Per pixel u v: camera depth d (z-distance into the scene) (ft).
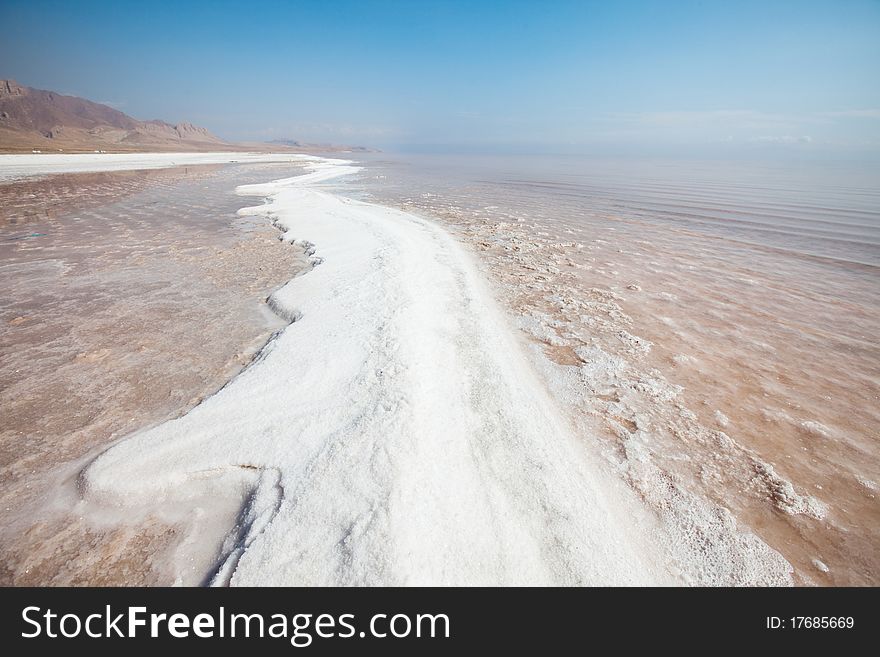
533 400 17.06
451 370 18.24
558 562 10.23
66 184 92.84
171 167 161.68
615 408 17.02
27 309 25.26
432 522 10.57
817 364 20.74
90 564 10.42
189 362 19.54
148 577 10.13
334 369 17.43
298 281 29.17
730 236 49.65
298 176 133.28
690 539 11.37
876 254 41.70
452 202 78.28
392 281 27.66
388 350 18.54
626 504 12.40
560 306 27.40
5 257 35.83
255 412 15.03
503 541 10.48
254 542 10.21
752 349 22.13
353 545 9.82
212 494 12.38
